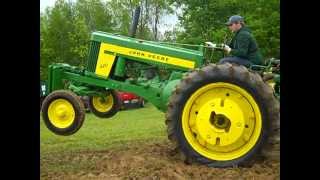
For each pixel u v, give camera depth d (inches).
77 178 276.5
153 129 575.2
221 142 302.0
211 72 301.3
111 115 403.9
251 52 332.8
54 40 1325.0
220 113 301.3
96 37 369.1
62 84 385.1
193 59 348.2
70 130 355.3
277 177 276.4
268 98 298.5
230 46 341.4
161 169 289.1
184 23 1342.3
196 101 305.0
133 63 366.3
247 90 299.4
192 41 1288.1
